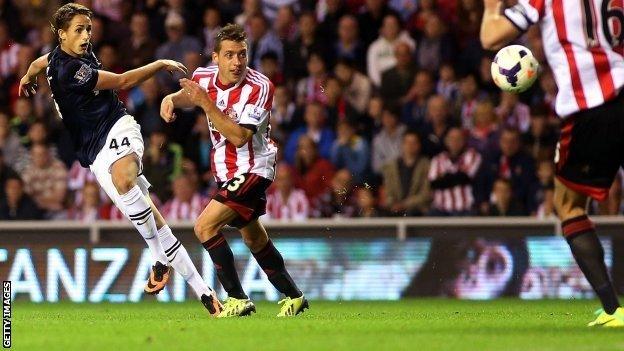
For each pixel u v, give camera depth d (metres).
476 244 42.72
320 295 42.81
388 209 46.25
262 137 26.78
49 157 49.38
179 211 46.34
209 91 26.67
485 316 27.94
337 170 48.09
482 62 51.16
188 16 54.19
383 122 48.94
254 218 27.02
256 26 52.47
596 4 21.77
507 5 48.91
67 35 27.55
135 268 42.56
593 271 22.56
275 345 19.30
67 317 28.59
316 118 48.97
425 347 18.77
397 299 42.19
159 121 49.69
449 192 46.06
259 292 41.69
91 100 27.55
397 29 52.12
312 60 51.00
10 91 53.50
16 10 55.84
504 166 46.25
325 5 54.19
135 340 20.47
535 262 42.47
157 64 27.36
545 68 50.00
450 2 52.69
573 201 22.67
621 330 21.84
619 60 21.77
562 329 22.36
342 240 42.84
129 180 27.09
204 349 18.75
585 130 21.83
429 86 49.50
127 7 54.66
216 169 27.00
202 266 42.38
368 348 18.70
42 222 43.19
